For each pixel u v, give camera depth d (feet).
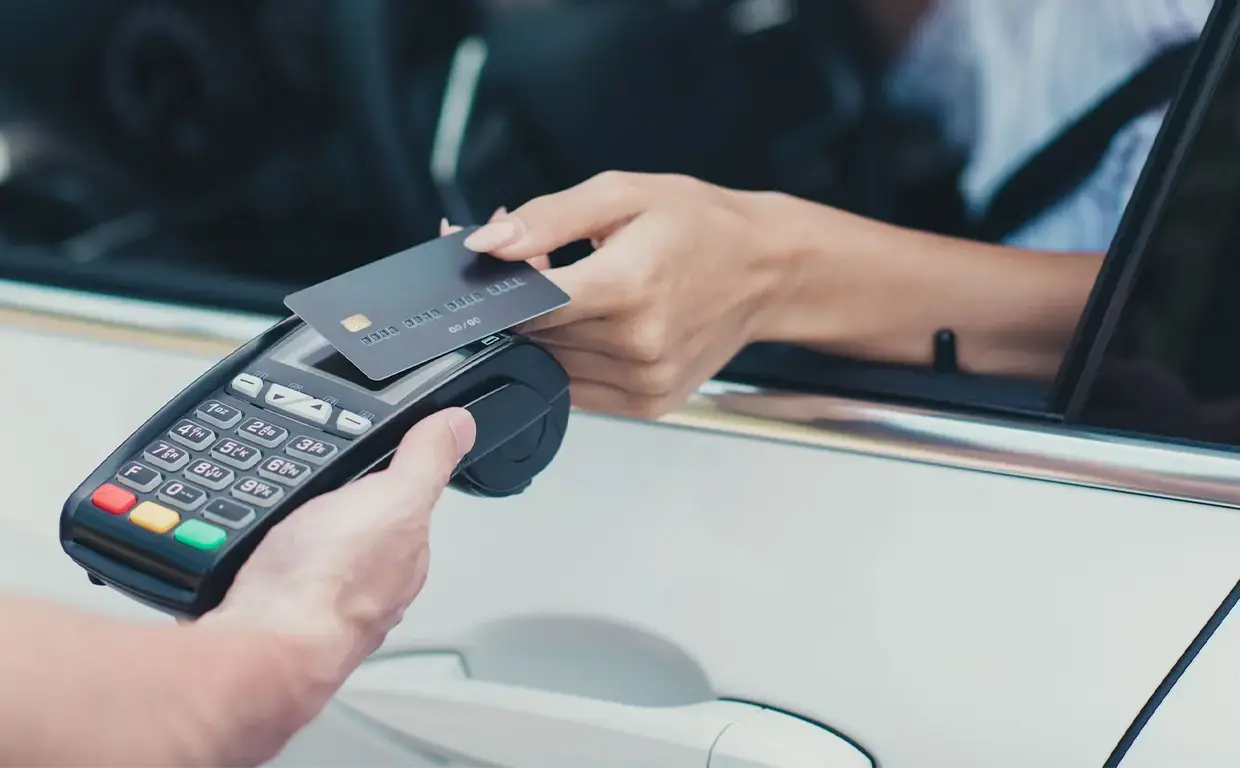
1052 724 2.19
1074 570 2.16
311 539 1.68
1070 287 2.41
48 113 3.95
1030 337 2.37
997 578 2.19
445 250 2.18
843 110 3.04
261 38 3.76
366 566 1.68
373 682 2.56
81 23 3.85
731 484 2.34
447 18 3.67
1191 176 2.03
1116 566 2.14
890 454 2.24
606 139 3.47
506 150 3.64
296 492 1.80
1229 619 2.09
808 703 2.33
